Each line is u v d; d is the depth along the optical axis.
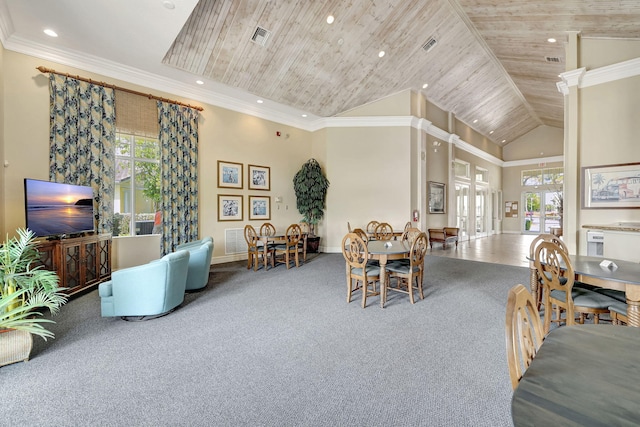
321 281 4.46
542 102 9.20
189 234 5.46
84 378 1.93
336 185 7.32
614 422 0.65
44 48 3.99
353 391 1.77
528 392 0.78
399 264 3.60
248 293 3.84
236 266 5.64
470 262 5.87
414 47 5.76
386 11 4.78
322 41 5.00
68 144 4.16
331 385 1.84
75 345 2.40
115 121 4.61
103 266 4.24
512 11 4.64
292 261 6.11
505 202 13.20
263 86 5.72
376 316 3.00
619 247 3.73
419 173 7.38
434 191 8.20
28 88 3.90
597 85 4.51
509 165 13.10
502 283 4.25
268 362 2.12
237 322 2.87
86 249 3.87
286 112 6.97
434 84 7.25
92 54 4.29
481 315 3.01
